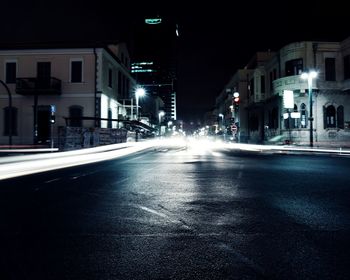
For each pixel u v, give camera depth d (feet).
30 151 86.89
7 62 110.73
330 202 22.21
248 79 175.52
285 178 34.14
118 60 128.36
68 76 109.29
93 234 15.20
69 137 86.63
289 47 110.11
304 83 104.42
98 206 21.18
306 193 25.58
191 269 11.10
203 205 21.38
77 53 109.29
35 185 30.30
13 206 21.25
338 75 105.60
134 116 161.68
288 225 16.60
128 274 10.71
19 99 109.81
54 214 19.10
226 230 15.78
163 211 19.77
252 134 161.89
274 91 116.26
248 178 34.17
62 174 39.29
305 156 68.23
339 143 104.63
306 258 12.05
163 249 13.11
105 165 50.96
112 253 12.67
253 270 10.98
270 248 13.17
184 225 16.70
